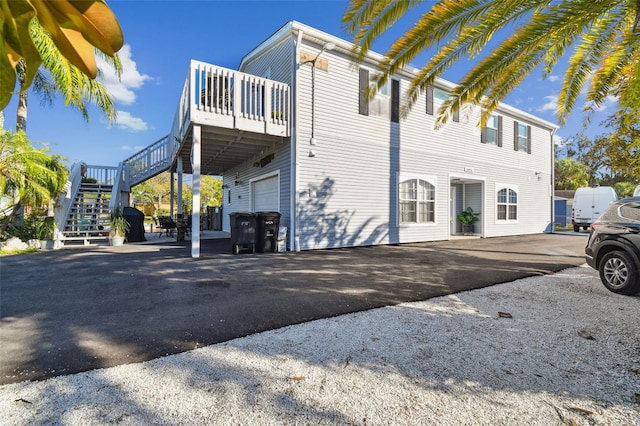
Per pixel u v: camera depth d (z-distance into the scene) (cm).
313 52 894
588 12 373
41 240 906
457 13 408
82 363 244
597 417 185
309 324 326
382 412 190
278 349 270
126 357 254
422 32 445
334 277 540
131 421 179
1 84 51
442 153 1166
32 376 225
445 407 195
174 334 300
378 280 519
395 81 1045
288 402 198
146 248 923
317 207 894
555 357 257
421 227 1106
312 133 880
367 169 984
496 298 421
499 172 1370
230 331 308
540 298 421
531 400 202
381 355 260
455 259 734
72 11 59
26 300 405
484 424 180
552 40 451
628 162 958
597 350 269
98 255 780
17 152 794
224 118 764
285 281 510
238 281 509
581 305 391
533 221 1516
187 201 2500
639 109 502
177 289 459
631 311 369
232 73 779
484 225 1316
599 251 480
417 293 443
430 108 1134
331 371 235
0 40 52
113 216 1040
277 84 847
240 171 1348
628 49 465
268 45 982
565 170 3316
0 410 187
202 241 1152
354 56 527
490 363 247
